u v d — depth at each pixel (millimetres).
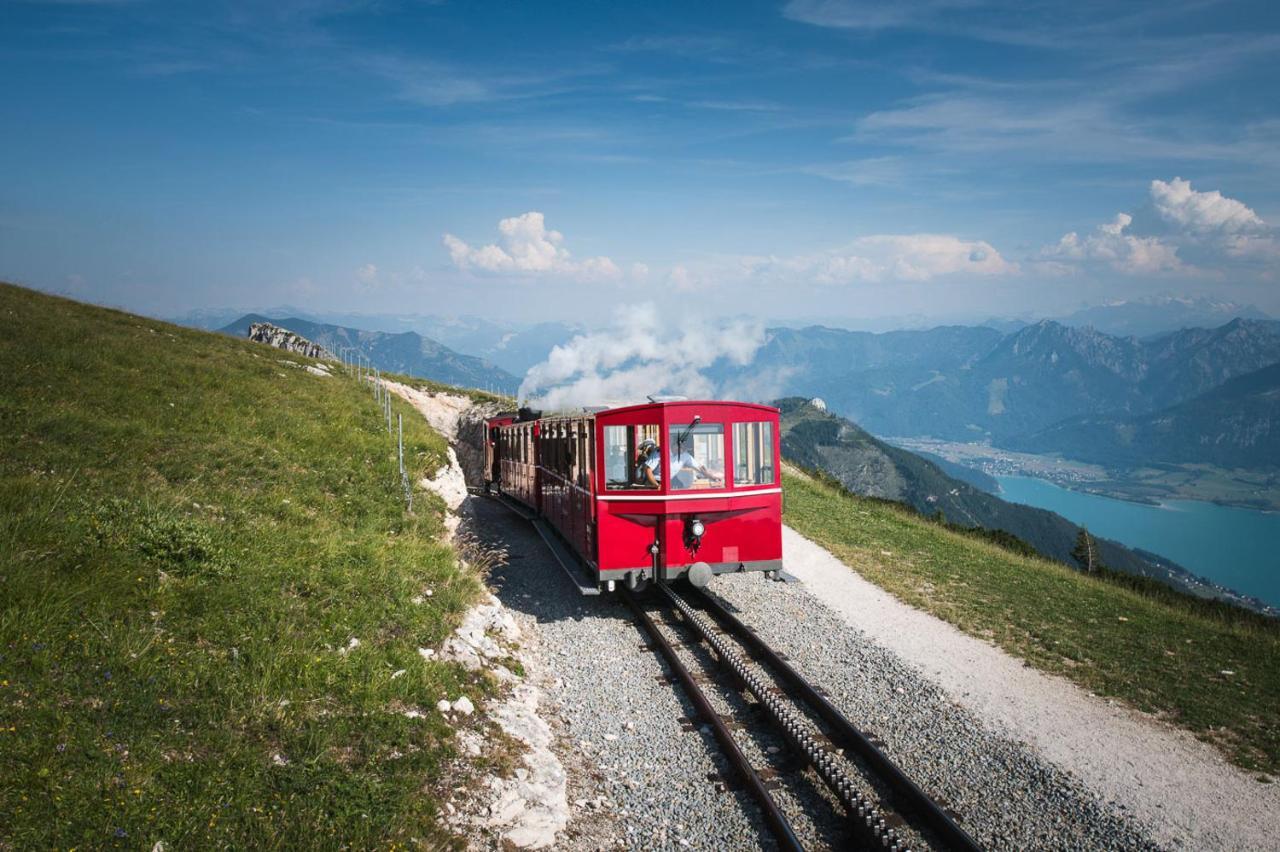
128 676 6820
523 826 7035
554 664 12086
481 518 24859
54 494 10367
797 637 13461
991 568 20469
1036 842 7449
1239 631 15969
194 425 17125
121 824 5246
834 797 8227
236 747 6492
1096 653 13273
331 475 16891
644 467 13859
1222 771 9086
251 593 9320
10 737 5629
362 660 8648
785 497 30031
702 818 7852
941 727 9977
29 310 26250
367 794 6527
